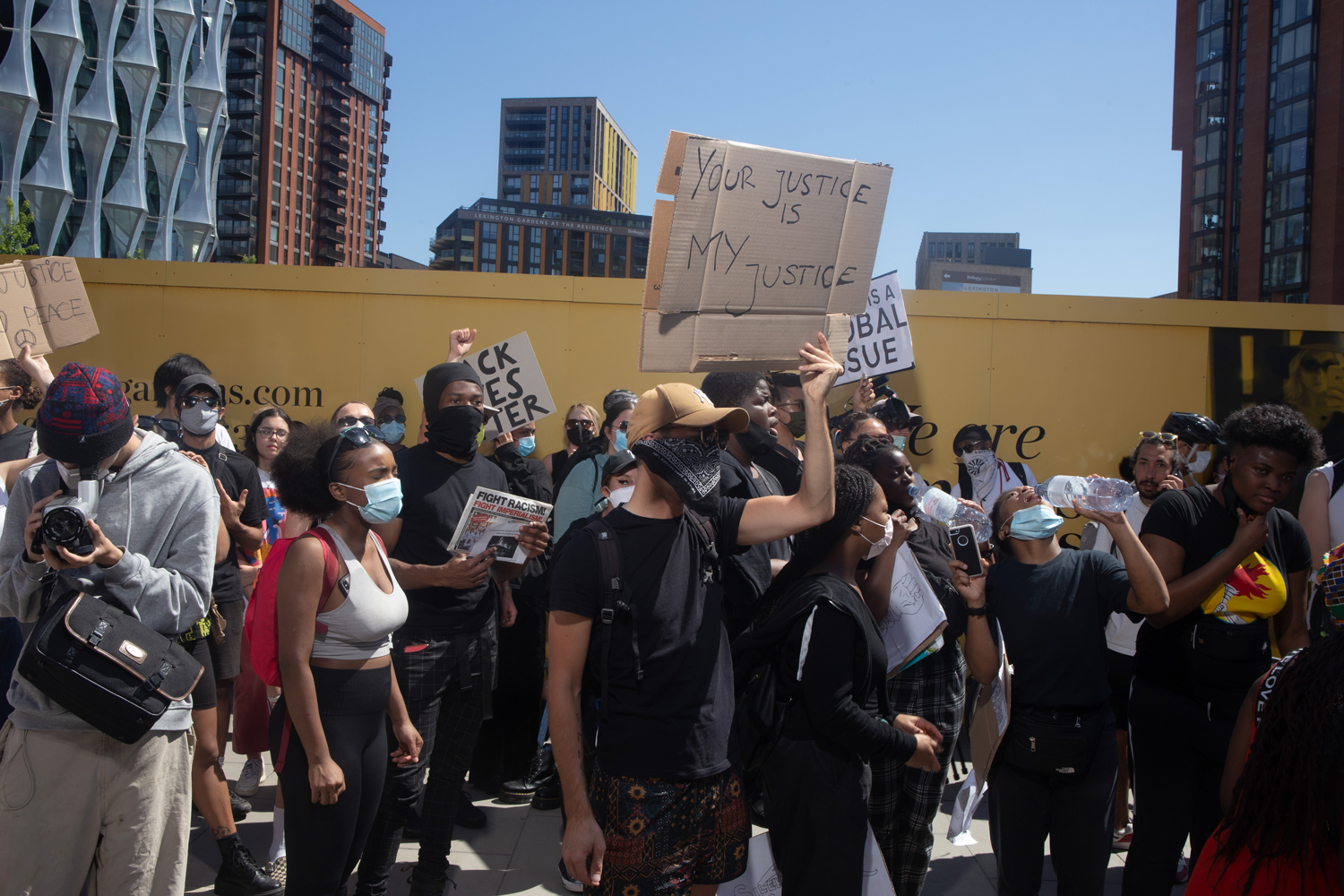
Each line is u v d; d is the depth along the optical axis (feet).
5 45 244.63
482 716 10.75
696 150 7.55
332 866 8.42
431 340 17.54
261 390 17.47
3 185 246.27
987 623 9.19
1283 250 255.70
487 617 10.82
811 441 7.65
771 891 7.91
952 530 9.30
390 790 9.77
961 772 15.55
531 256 443.73
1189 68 288.30
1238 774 6.13
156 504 8.16
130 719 7.49
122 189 269.23
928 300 17.65
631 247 454.81
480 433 11.11
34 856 7.59
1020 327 17.63
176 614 7.99
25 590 7.73
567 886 11.33
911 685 9.99
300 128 505.66
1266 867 5.35
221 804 10.84
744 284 7.99
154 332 17.53
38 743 7.61
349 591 8.47
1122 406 17.53
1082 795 8.76
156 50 276.00
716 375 10.83
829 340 8.41
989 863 12.30
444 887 10.62
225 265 17.58
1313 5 248.32
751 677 7.79
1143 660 9.78
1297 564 9.80
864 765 7.72
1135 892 9.44
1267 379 17.54
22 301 13.61
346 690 8.51
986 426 17.52
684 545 7.26
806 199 8.12
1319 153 247.50
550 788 13.94
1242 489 9.09
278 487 8.86
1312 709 5.19
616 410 13.64
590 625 6.99
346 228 547.90
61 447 7.45
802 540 8.09
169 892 8.24
